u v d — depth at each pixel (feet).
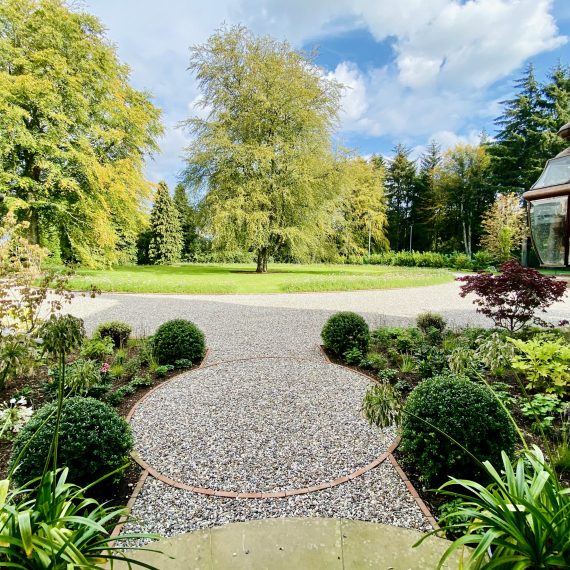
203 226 57.31
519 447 8.06
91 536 3.96
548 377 10.46
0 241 13.21
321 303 30.91
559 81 75.82
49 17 41.81
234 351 16.78
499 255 71.77
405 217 114.11
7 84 37.47
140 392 11.94
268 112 55.16
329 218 61.11
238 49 54.49
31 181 42.60
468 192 93.97
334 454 8.31
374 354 14.87
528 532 3.61
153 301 31.45
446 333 18.01
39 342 11.50
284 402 11.10
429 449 6.82
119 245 86.43
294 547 5.49
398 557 5.27
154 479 7.43
